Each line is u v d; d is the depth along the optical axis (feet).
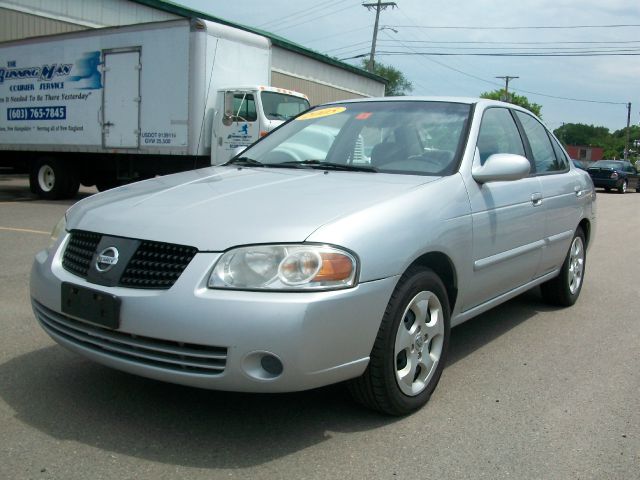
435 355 11.24
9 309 16.17
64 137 44.16
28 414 10.32
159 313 8.86
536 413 11.07
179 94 39.06
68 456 9.04
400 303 10.01
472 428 10.37
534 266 15.34
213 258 8.96
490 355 14.17
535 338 15.58
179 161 42.11
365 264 9.30
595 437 10.21
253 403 10.96
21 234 28.07
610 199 77.41
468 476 8.89
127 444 9.43
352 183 11.40
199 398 11.10
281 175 12.31
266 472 8.77
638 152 267.39
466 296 12.28
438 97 14.69
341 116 14.79
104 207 10.87
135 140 41.11
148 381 11.77
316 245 8.96
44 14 58.90
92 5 62.59
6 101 47.09
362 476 8.77
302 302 8.63
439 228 10.89
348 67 90.27
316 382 9.01
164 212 10.05
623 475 9.05
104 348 9.63
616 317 17.83
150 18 68.13
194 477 8.58
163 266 9.21
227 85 40.42
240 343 8.57
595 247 32.17
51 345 13.57
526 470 9.11
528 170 12.71
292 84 79.92
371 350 9.72
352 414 10.67
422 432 10.16
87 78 42.57
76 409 10.54
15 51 46.03
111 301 9.21
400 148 13.14
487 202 12.63
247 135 38.73
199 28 38.06
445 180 11.80
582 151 330.54
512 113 15.79
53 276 10.37
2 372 12.05
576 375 13.05
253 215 9.60
